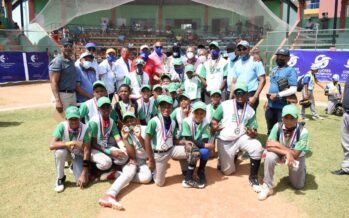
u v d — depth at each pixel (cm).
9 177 522
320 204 439
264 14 2348
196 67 798
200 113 489
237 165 584
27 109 1094
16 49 1930
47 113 1025
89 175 507
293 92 583
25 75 1800
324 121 934
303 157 466
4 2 2759
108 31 2902
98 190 478
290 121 454
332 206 433
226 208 432
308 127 862
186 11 3097
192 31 3089
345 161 537
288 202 446
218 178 525
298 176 471
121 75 763
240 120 512
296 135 461
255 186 481
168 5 3081
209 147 490
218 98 578
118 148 521
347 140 529
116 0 2045
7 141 714
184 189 483
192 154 470
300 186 481
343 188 486
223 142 520
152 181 505
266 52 2200
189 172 482
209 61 724
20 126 851
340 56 1595
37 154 630
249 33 2702
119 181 467
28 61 1803
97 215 412
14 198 454
